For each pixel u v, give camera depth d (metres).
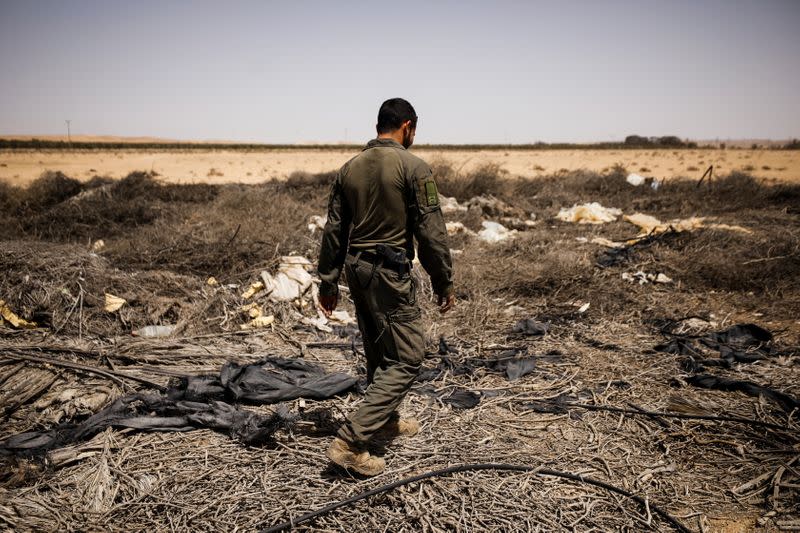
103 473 2.61
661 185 14.45
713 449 3.02
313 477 2.66
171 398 3.38
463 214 10.60
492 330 5.10
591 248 7.91
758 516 2.47
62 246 6.12
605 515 2.45
